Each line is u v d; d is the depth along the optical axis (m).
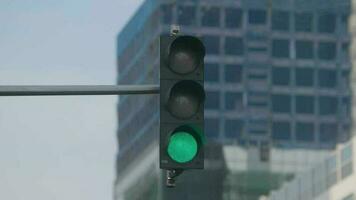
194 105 19.56
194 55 19.78
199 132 19.45
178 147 19.38
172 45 19.67
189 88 19.64
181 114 19.50
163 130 19.47
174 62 19.72
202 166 19.41
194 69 19.72
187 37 19.73
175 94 19.55
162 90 19.67
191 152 19.39
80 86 20.94
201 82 19.66
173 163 19.31
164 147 19.39
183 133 19.44
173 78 19.70
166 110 19.55
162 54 19.77
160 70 19.73
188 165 19.34
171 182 19.55
